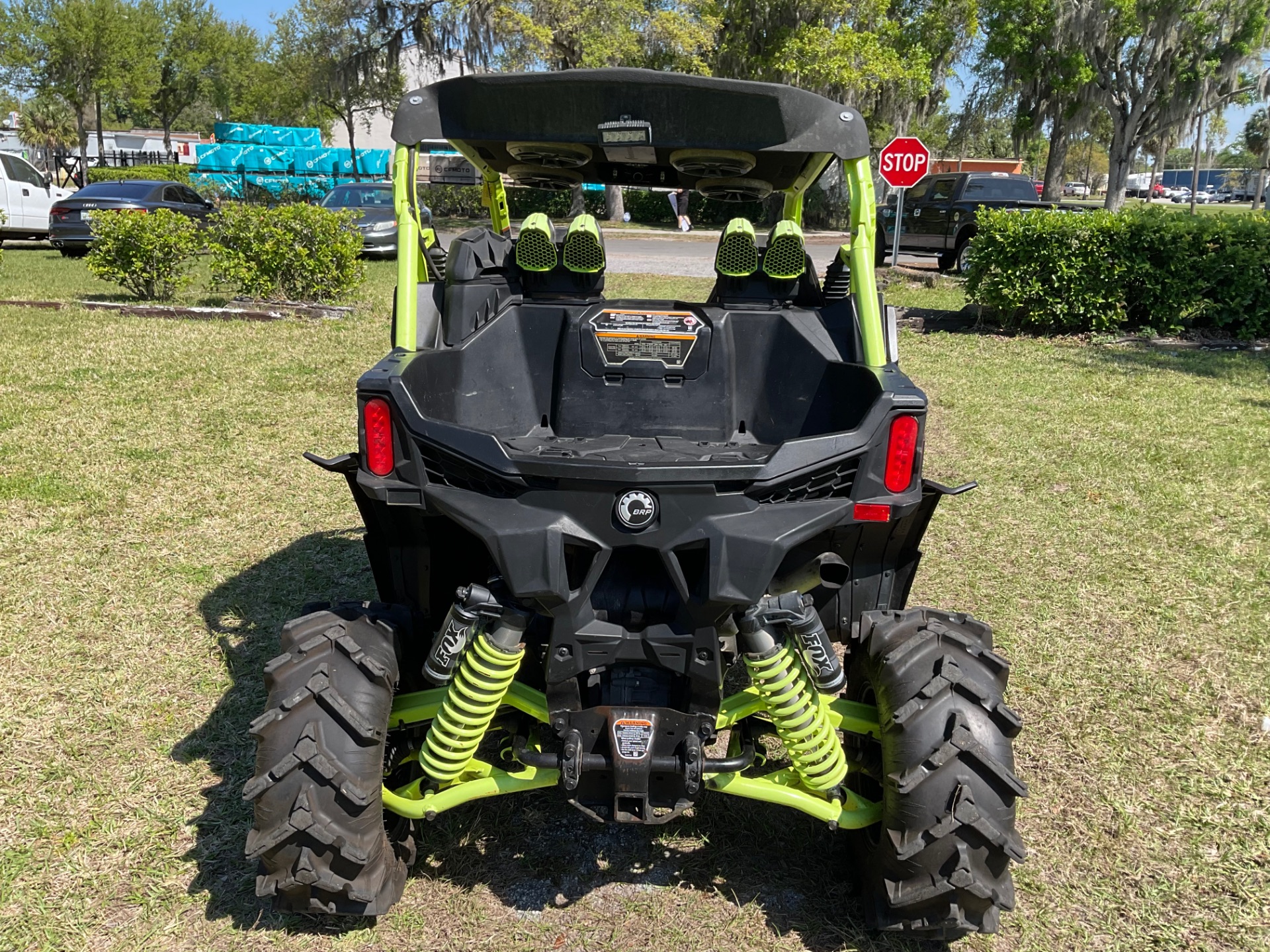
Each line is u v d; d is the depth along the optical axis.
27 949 2.90
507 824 3.55
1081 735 4.19
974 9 38.38
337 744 2.72
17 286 15.98
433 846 3.41
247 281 14.30
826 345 3.53
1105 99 44.12
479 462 2.74
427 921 3.07
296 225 14.47
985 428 8.66
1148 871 3.40
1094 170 108.81
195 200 23.08
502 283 3.72
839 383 3.40
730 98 3.20
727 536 2.64
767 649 2.83
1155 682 4.61
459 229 27.62
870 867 2.97
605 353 3.46
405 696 3.15
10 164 22.02
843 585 3.45
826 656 2.83
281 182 32.41
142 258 14.45
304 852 2.67
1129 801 3.76
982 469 7.59
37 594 5.18
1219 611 5.32
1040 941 3.08
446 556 3.31
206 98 57.28
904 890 2.76
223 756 3.87
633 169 4.52
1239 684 4.59
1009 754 2.76
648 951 2.98
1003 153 72.25
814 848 3.46
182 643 4.73
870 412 2.83
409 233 3.46
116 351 10.94
